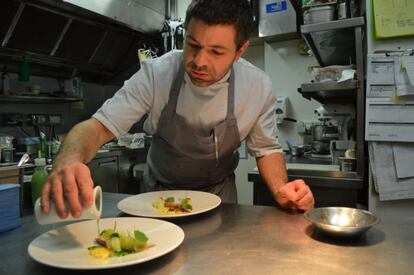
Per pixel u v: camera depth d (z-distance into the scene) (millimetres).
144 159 3164
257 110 1169
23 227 824
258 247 681
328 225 706
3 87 2434
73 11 2422
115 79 3348
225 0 818
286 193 913
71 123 3117
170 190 1247
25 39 2404
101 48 2979
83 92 3215
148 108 1135
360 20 1659
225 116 1138
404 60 1568
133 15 2852
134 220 806
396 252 647
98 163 2586
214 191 1374
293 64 2840
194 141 1179
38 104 2822
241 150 3158
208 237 745
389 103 1599
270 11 2674
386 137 1600
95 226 765
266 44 2932
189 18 831
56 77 2900
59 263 550
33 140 2480
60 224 829
